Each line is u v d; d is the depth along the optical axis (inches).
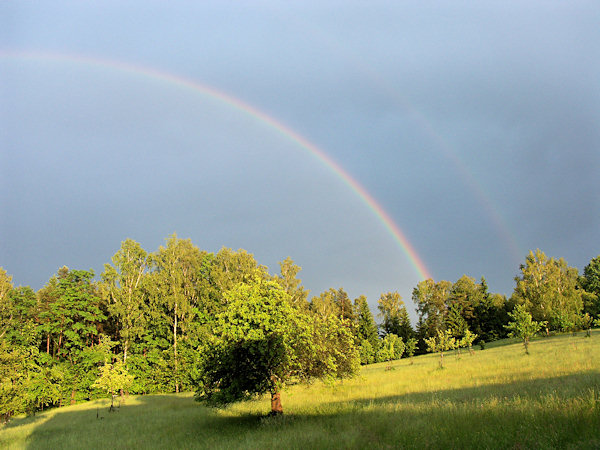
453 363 1465.3
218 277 2181.3
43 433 874.8
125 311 2142.0
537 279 2733.8
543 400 454.3
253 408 871.7
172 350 2095.2
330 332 825.5
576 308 2522.1
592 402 368.2
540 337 2454.5
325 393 988.6
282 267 2411.4
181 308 2182.6
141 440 623.8
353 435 415.2
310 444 402.0
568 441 291.3
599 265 3193.9
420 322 3624.5
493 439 321.4
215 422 724.7
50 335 2123.5
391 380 1106.7
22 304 2074.3
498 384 736.3
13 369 1114.1
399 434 388.2
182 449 510.0
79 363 1972.2
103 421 989.8
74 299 2039.9
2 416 1121.4
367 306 3474.4
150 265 2353.6
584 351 1154.7
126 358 2097.7
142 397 1729.8
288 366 690.2
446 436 352.2
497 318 3304.6
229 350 672.4
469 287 3565.5
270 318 677.3
